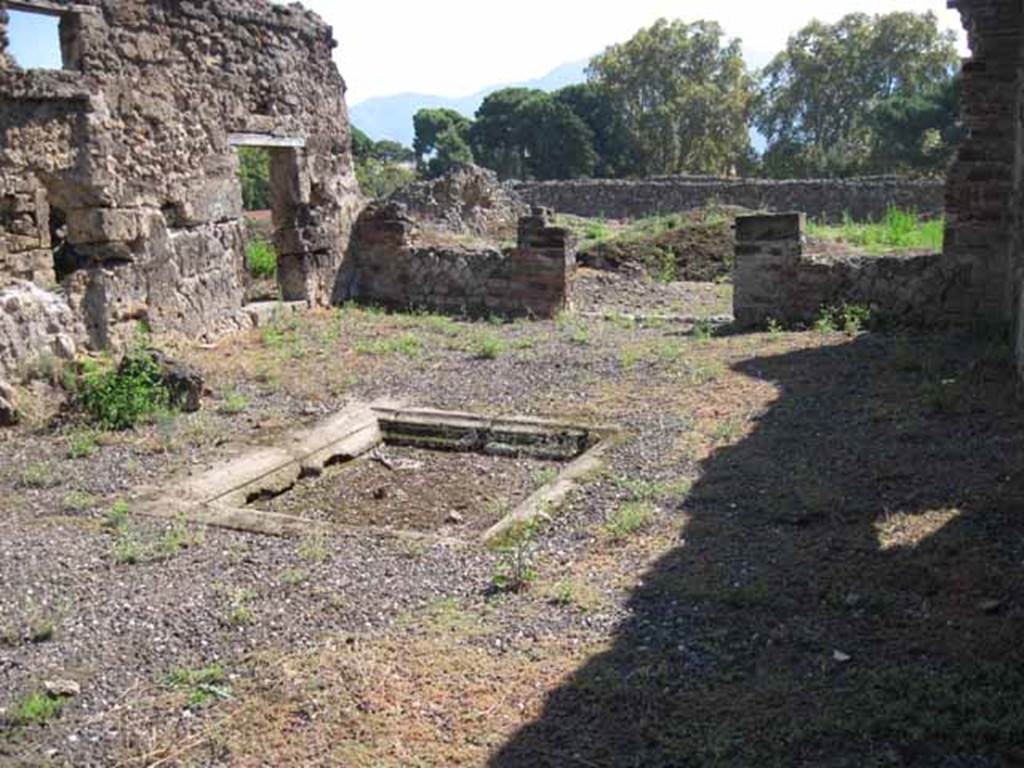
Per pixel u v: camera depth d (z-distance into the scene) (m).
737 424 6.56
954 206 9.41
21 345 7.41
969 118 9.24
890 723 3.05
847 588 4.05
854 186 25.39
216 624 4.01
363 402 7.73
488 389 8.00
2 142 7.52
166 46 9.14
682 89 46.81
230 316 10.23
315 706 3.34
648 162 48.25
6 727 3.30
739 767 2.89
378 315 11.39
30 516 5.33
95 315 8.42
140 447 6.53
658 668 3.48
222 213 10.11
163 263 9.17
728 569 4.31
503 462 6.73
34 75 7.68
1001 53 9.05
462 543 4.86
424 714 3.27
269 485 6.07
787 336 9.59
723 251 16.11
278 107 10.95
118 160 8.59
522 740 3.11
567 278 11.49
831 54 46.62
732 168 48.84
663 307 12.95
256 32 10.52
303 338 10.02
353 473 6.61
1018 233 8.27
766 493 5.23
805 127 48.28
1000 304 9.34
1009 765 2.86
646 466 5.86
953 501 4.95
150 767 3.06
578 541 4.82
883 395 7.04
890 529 4.65
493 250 11.73
